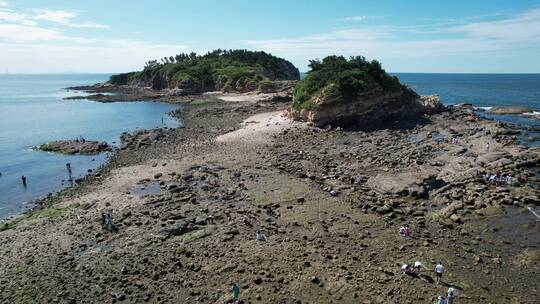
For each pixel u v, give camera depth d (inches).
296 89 3307.1
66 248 1232.2
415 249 1172.5
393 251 1160.2
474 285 995.9
